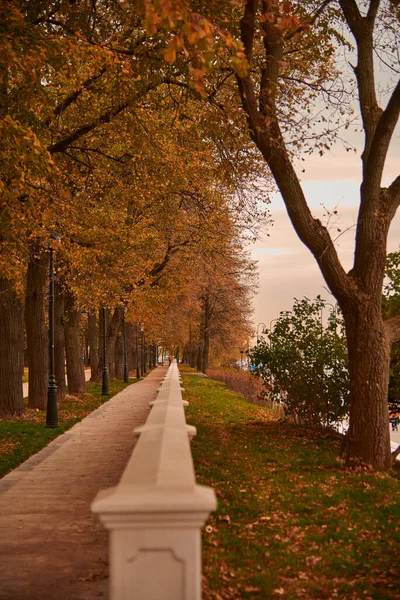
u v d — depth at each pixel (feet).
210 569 19.69
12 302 67.26
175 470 12.00
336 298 40.68
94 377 146.72
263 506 28.78
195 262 115.55
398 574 20.76
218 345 208.13
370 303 40.01
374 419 39.32
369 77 42.45
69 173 62.39
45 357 79.66
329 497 30.86
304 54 47.57
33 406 78.74
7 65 35.99
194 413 73.51
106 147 62.54
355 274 40.42
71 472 39.01
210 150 63.05
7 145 34.30
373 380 39.63
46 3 44.52
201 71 18.35
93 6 48.65
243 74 18.83
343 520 27.14
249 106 39.99
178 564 10.20
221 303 182.91
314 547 23.38
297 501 30.04
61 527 26.37
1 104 38.88
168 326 176.45
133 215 86.69
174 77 50.65
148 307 130.72
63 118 58.54
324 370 55.98
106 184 66.80
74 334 105.50
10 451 47.60
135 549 10.17
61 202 48.39
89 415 74.43
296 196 39.34
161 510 10.03
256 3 37.60
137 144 53.36
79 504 30.53
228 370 228.43
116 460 43.47
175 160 60.70
